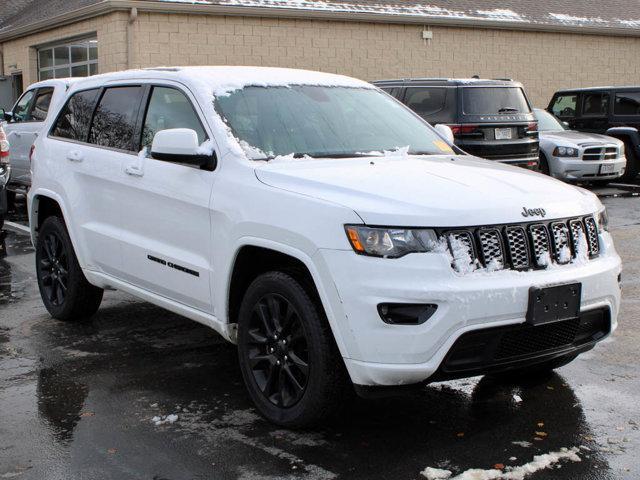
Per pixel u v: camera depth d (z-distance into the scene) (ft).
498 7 75.66
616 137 55.01
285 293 13.56
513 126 41.75
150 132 17.54
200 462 12.64
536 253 13.38
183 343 19.06
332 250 12.59
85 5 61.72
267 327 14.08
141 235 17.30
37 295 23.89
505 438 13.56
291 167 14.71
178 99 17.04
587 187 52.70
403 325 12.24
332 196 13.20
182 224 15.94
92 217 19.02
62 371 17.03
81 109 20.31
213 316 15.46
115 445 13.30
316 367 13.05
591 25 76.89
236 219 14.33
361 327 12.31
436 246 12.51
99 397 15.52
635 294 23.63
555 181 15.56
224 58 60.03
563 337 13.78
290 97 17.17
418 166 15.37
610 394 15.64
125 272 17.94
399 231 12.46
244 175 14.70
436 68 70.08
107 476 12.16
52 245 20.98
